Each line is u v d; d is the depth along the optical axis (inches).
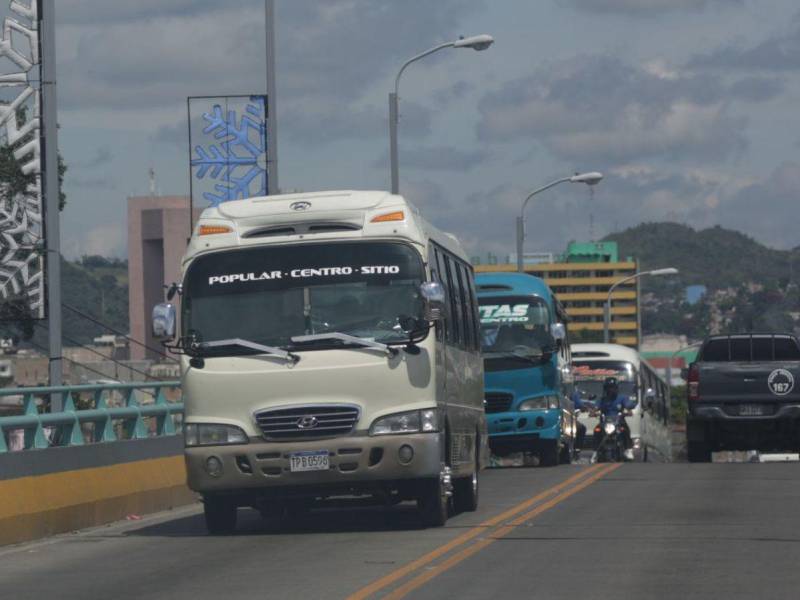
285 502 1811.0
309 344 1632.6
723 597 1079.6
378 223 1665.8
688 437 3100.4
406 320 1633.9
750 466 2864.2
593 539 1497.3
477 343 2155.5
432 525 1697.8
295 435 1627.7
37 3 2421.3
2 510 1627.7
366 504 1843.0
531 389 3157.0
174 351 1700.3
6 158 2443.4
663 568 1250.0
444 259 1862.7
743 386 3002.0
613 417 3885.3
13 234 2426.2
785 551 1368.1
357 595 1120.8
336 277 1652.3
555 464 3221.0
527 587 1145.4
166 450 2166.6
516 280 3213.6
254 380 1633.9
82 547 1612.9
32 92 2421.3
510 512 1872.5
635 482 2396.7
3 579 1333.7
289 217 1675.7
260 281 1660.9
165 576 1307.8
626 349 4832.7
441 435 1663.4
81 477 1849.2
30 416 1749.5
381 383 1620.3
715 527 1601.9
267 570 1316.4
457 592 1125.7
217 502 1711.4
